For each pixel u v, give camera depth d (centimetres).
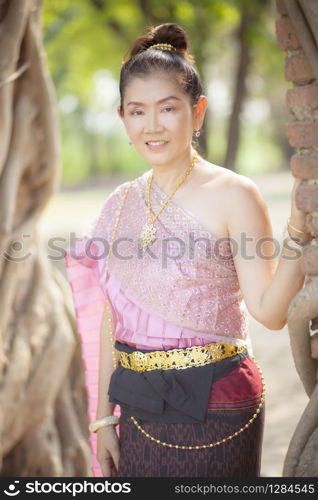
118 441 288
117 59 1700
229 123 1009
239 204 250
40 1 418
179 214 255
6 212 402
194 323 250
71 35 1553
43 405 435
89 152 5041
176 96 253
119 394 264
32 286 443
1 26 387
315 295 237
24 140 412
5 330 426
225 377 251
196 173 261
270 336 854
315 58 241
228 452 250
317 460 253
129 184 278
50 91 424
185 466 251
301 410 593
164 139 254
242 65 998
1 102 389
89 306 309
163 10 1020
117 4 1252
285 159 4309
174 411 252
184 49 266
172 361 251
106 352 291
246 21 982
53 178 431
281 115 4100
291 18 244
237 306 259
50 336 443
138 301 256
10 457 435
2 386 415
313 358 256
